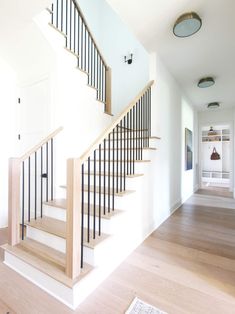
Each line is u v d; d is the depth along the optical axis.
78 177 1.52
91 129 3.10
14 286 1.64
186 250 2.26
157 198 2.97
